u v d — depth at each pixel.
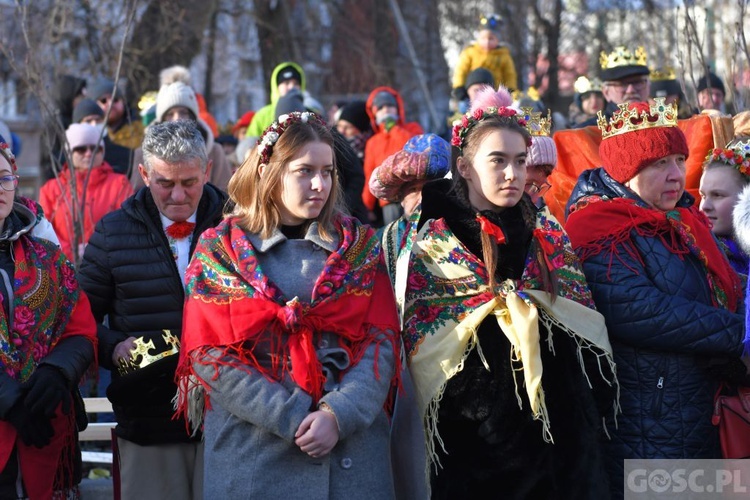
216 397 4.18
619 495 4.69
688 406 4.66
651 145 4.80
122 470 4.90
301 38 23.14
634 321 4.61
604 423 4.62
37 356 4.44
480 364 4.45
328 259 4.28
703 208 5.39
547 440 4.37
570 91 23.59
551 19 23.05
